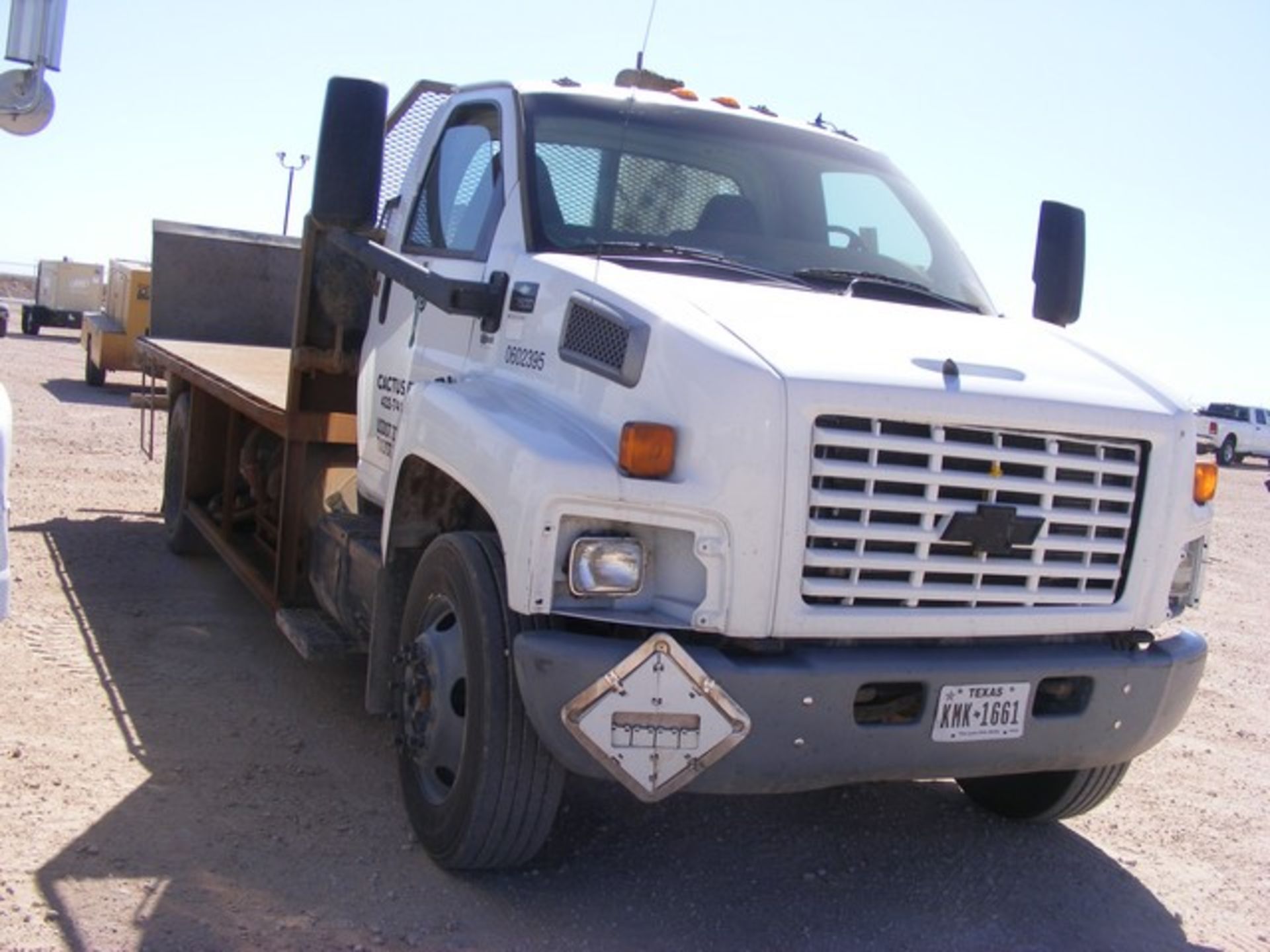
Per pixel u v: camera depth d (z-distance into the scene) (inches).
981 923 180.5
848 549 156.1
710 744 150.6
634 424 152.9
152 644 276.5
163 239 420.8
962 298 217.5
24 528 387.5
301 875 173.6
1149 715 175.3
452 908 168.4
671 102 224.4
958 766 163.8
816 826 209.6
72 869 168.9
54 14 205.3
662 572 156.9
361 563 213.5
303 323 244.5
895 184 236.5
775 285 191.0
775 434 150.9
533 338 181.8
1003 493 163.9
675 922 171.6
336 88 191.0
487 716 163.0
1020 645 169.3
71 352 1298.0
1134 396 175.5
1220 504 952.3
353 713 242.5
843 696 154.4
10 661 254.7
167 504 374.3
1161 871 207.2
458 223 217.3
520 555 154.6
